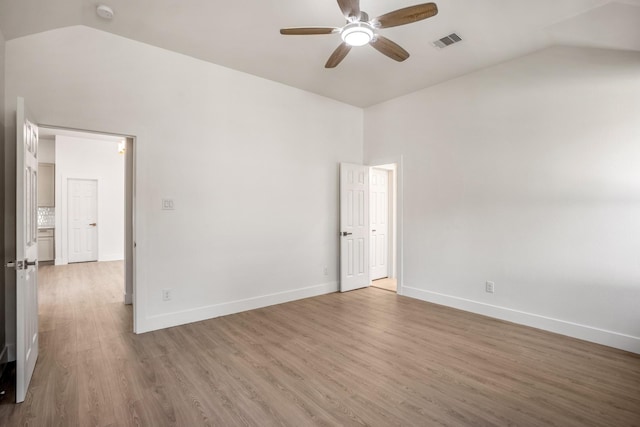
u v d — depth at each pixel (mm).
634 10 2414
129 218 4297
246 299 4016
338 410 2049
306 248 4621
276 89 4258
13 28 2572
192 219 3576
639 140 2812
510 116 3596
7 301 2674
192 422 1935
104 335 3229
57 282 5574
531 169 3443
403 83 4262
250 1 2576
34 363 2549
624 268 2889
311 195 4668
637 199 2830
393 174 5977
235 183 3895
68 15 2729
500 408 2061
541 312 3387
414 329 3400
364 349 2926
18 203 2152
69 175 7477
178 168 3480
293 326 3492
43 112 2787
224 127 3801
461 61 3613
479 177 3867
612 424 1905
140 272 3264
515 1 2523
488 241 3797
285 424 1919
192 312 3586
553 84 3281
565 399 2152
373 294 4816
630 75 2855
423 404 2107
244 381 2387
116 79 3117
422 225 4473
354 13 2186
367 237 5270
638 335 2818
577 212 3146
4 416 1984
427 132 4406
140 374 2480
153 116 3324
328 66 2930
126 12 2738
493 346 2975
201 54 3498
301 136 4531
